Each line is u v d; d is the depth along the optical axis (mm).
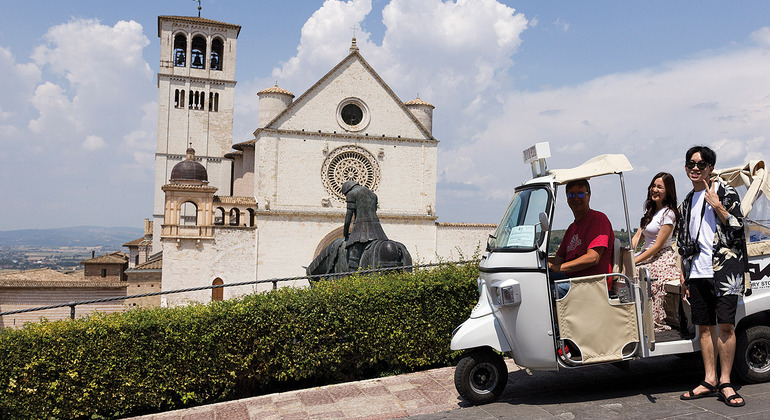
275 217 48750
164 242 46375
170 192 47938
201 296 46781
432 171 53219
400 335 10242
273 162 49625
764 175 8094
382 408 7980
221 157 73688
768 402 6750
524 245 7355
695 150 7195
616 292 7566
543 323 7227
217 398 9914
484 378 7680
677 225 7930
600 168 7527
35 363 8805
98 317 9438
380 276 11109
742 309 7367
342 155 51375
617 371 8828
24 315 48125
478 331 7508
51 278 51969
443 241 53312
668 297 8297
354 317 10117
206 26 73375
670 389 7672
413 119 53031
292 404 8445
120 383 9242
